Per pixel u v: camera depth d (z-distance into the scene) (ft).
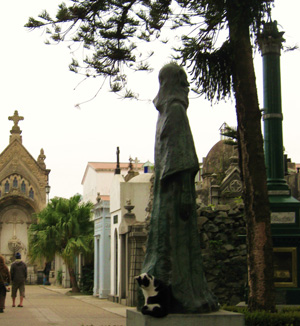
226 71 41.24
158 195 27.94
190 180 27.53
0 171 229.66
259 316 33.63
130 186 90.07
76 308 76.64
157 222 27.45
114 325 52.80
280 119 48.14
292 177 96.94
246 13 37.78
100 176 233.76
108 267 103.14
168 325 25.63
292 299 44.93
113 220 95.66
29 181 231.30
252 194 37.86
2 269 66.44
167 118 27.76
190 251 27.43
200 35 41.06
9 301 92.58
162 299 25.88
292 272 45.39
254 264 37.19
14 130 233.14
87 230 127.44
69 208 130.00
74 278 121.80
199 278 27.30
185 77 28.86
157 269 26.86
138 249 78.28
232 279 57.26
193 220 27.61
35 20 41.14
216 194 106.93
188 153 27.37
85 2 41.22
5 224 227.81
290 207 46.09
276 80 48.24
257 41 42.73
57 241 127.03
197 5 40.01
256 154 38.17
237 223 58.44
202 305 26.53
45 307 77.87
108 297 97.09
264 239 37.32
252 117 38.40
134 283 78.48
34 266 214.90
